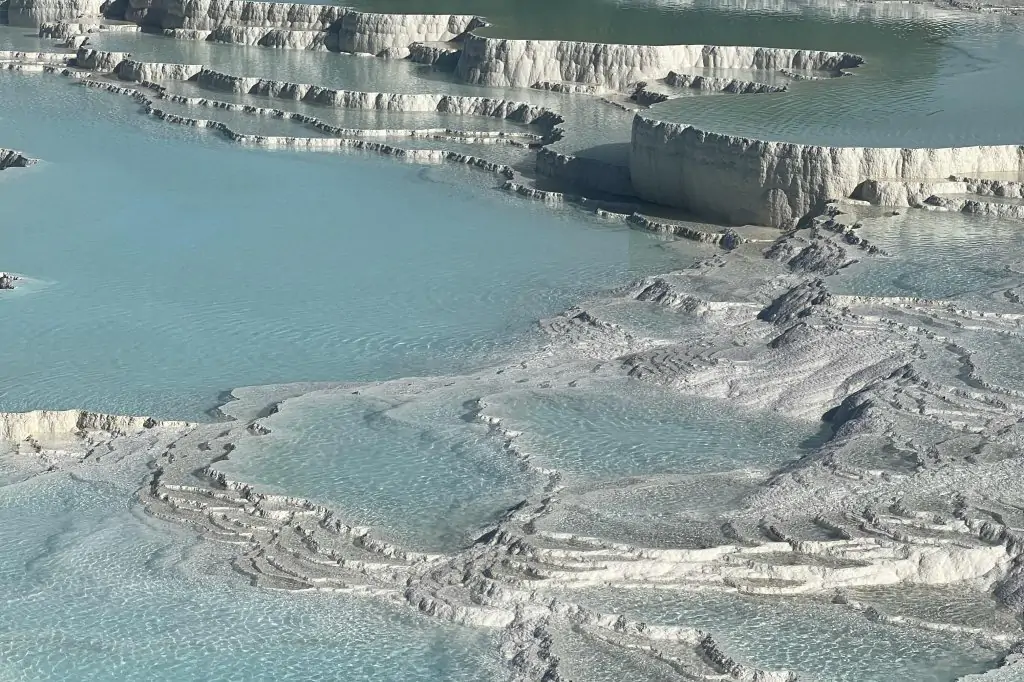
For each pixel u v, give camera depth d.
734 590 17.75
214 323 26.77
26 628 17.16
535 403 23.20
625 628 16.98
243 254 30.53
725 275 28.67
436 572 18.22
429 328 26.81
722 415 22.83
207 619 17.41
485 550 18.55
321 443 21.77
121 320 26.73
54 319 26.62
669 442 21.88
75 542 19.06
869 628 17.12
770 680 15.96
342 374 24.73
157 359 25.08
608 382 24.08
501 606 17.47
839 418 22.53
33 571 18.38
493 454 21.39
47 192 34.44
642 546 18.27
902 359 23.72
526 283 29.19
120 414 22.89
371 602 17.81
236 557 18.78
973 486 19.66
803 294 26.66
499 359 25.36
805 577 17.92
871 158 30.89
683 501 19.73
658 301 27.70
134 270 29.34
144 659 16.59
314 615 17.53
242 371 24.75
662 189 33.72
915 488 19.67
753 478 20.59
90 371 24.47
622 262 30.50
